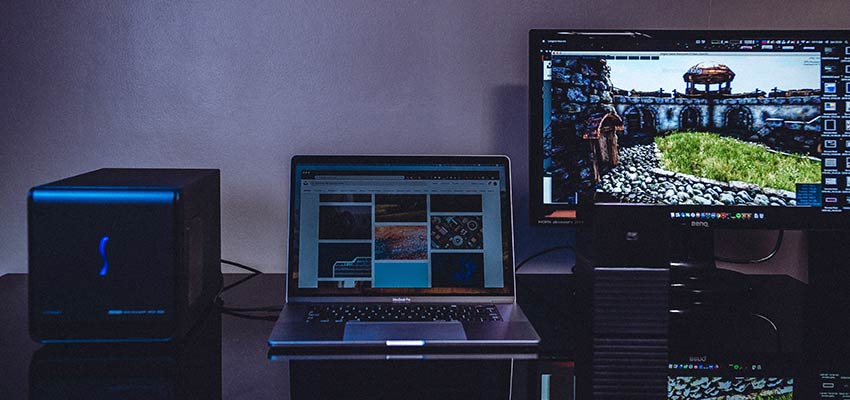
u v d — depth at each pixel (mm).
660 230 1031
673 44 1278
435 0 1427
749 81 1277
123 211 982
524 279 1457
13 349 1025
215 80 1431
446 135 1453
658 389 937
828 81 1272
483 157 1297
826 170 1281
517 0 1430
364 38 1433
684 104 1285
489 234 1265
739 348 1075
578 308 1200
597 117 1292
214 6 1418
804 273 1496
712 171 1290
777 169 1285
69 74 1414
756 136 1285
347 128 1447
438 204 1274
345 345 1031
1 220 1437
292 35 1428
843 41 1264
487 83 1444
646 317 1035
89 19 1407
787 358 1039
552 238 1482
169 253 994
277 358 1006
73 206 976
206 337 1097
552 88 1288
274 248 1479
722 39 1272
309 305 1209
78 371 943
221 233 1468
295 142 1448
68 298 985
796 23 1446
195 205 1080
